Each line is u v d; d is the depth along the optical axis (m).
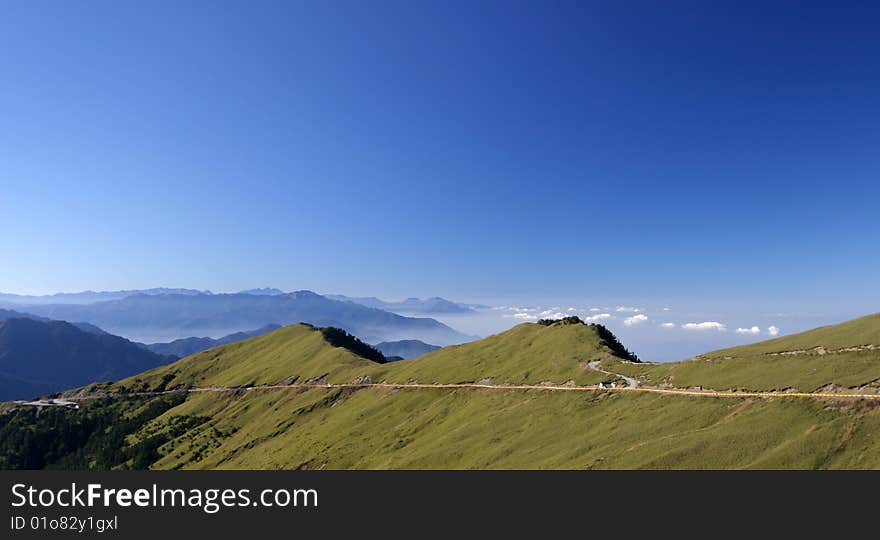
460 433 143.25
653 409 111.62
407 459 138.12
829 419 82.44
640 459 89.94
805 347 110.06
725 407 99.06
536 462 108.50
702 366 122.38
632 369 142.62
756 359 113.75
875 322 107.12
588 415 124.06
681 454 86.62
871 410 80.12
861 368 90.94
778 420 86.88
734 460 81.31
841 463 73.56
